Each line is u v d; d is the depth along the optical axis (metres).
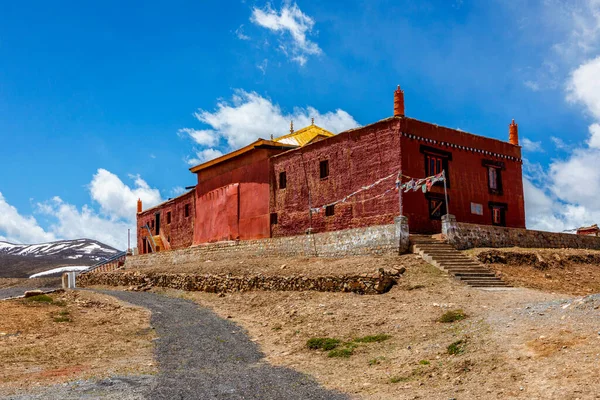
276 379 12.28
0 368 13.59
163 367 13.95
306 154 30.09
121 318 21.03
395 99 25.89
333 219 28.11
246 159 34.34
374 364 12.77
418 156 25.89
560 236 28.61
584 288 21.09
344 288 20.66
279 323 18.61
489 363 10.71
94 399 10.80
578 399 8.29
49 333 17.94
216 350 15.93
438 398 9.72
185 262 37.31
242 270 26.92
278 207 31.56
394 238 22.88
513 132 31.42
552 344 10.72
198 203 39.22
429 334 14.19
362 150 27.00
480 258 22.00
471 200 28.02
